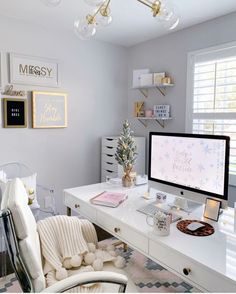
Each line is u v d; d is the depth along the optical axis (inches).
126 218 57.8
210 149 57.2
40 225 56.9
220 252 43.6
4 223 40.0
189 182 62.2
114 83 138.6
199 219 57.6
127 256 89.0
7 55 101.2
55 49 114.4
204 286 40.4
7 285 75.2
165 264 46.9
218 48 100.0
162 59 123.7
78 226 60.2
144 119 135.6
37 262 41.6
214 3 88.2
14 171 105.9
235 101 97.0
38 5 90.0
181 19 102.0
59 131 118.9
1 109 101.1
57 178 120.0
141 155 130.6
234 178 97.0
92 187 84.1
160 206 64.9
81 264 55.4
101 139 134.6
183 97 115.4
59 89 117.2
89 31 60.9
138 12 96.0
